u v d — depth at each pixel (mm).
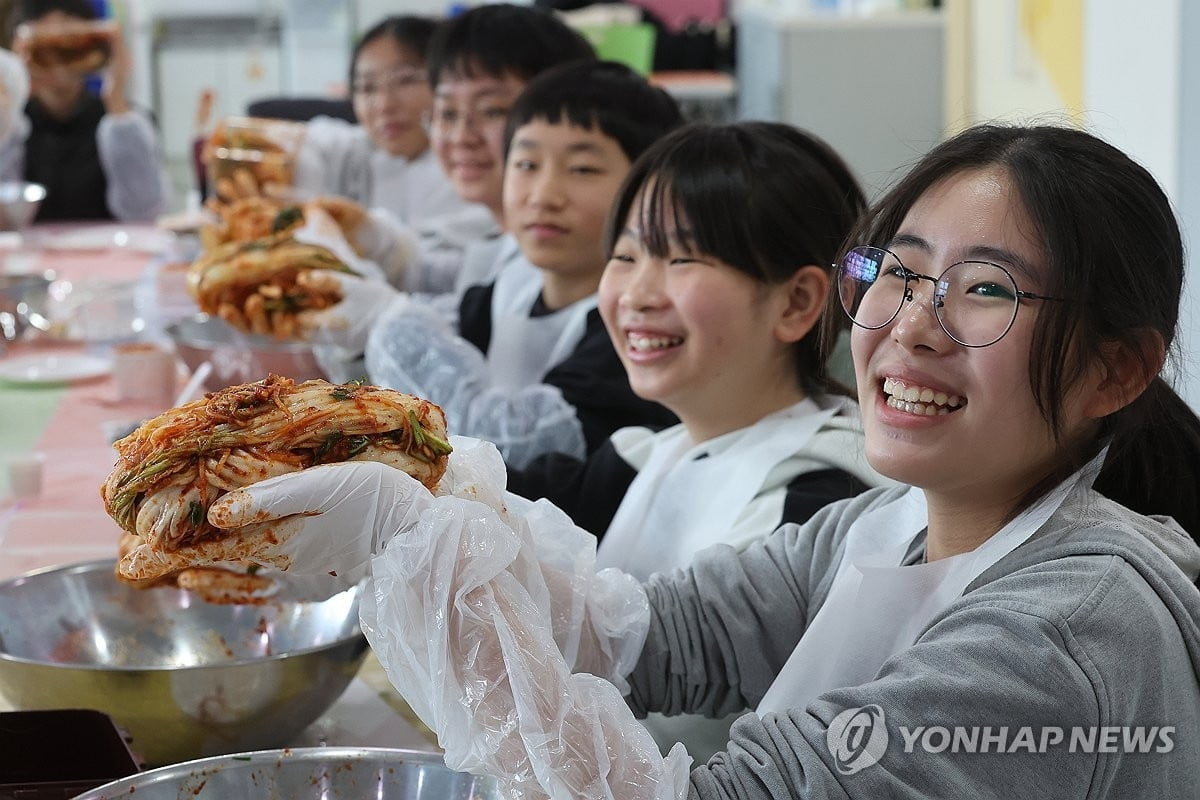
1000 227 863
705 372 1401
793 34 5070
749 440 1399
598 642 1077
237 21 6758
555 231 1987
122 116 4371
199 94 6809
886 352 908
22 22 4426
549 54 2438
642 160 1447
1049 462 922
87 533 1714
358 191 3500
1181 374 995
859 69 5105
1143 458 1003
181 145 6852
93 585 1281
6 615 1221
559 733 816
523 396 1898
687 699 1183
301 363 2135
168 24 6715
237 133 3102
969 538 970
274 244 2180
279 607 1290
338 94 6035
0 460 1997
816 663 1016
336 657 1114
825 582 1140
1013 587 866
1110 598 831
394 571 834
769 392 1440
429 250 3111
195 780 896
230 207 2699
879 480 1334
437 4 6902
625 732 848
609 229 1496
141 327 2725
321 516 845
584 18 5945
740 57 6332
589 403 1889
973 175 892
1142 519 950
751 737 899
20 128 4316
